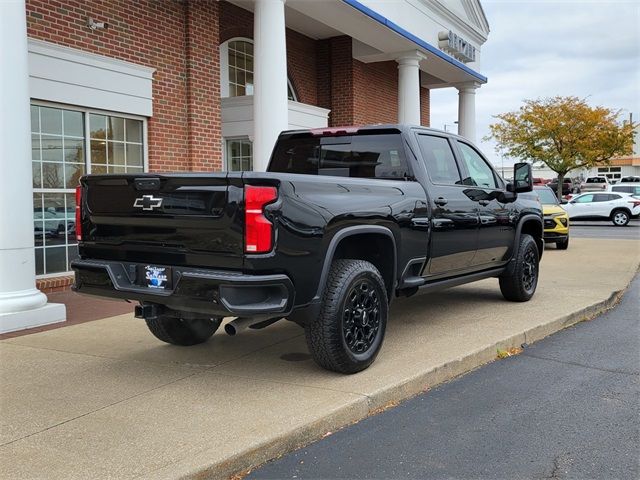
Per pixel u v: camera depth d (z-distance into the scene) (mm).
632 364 5547
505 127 35844
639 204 27359
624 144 34625
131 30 9430
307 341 4691
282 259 4207
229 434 3701
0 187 6398
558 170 35188
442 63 16484
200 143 10578
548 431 4012
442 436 3934
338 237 4609
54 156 8539
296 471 3480
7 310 6430
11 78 6348
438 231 5875
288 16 13945
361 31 13336
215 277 4066
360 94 16031
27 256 6629
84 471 3266
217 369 5078
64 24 8453
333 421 4027
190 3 10320
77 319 7035
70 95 8500
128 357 5473
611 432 3998
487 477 3391
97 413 4098
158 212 4402
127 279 4664
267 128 9898
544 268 11492
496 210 6980
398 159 5918
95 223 4867
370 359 4926
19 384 4727
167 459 3387
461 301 8062
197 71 10492
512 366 5504
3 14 6285
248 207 4066
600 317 7680
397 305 7801
